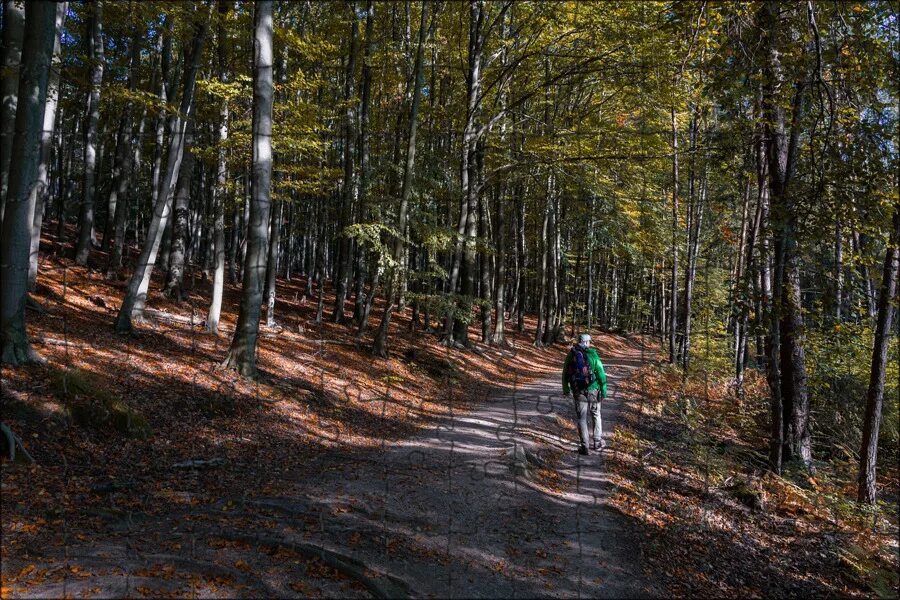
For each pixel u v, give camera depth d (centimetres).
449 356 1662
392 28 1534
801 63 675
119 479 520
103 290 1326
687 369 1634
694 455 916
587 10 1338
